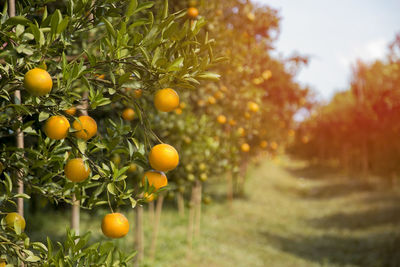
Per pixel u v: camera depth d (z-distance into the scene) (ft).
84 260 4.97
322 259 26.76
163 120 15.38
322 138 78.02
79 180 4.66
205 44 4.65
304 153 105.81
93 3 4.72
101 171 4.61
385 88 44.01
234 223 33.78
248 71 17.29
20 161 4.87
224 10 17.10
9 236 4.86
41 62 4.22
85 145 4.57
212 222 32.45
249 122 20.33
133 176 12.23
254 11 19.58
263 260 24.36
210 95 17.17
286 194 54.95
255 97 18.40
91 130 4.59
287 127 39.55
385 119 44.27
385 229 32.37
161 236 25.11
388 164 45.42
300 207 45.83
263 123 31.78
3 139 6.19
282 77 34.88
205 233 28.25
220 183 49.96
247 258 23.77
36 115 5.69
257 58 18.85
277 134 36.68
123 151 4.84
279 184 60.95
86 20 4.73
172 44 4.51
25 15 4.65
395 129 42.70
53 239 16.55
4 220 4.79
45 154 4.79
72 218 10.77
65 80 4.21
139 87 4.43
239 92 17.33
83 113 5.37
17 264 4.64
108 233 4.64
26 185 5.19
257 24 19.93
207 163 17.88
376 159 51.01
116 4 4.96
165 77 4.35
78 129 4.47
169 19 4.31
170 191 17.04
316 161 103.65
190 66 4.49
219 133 18.69
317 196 54.24
